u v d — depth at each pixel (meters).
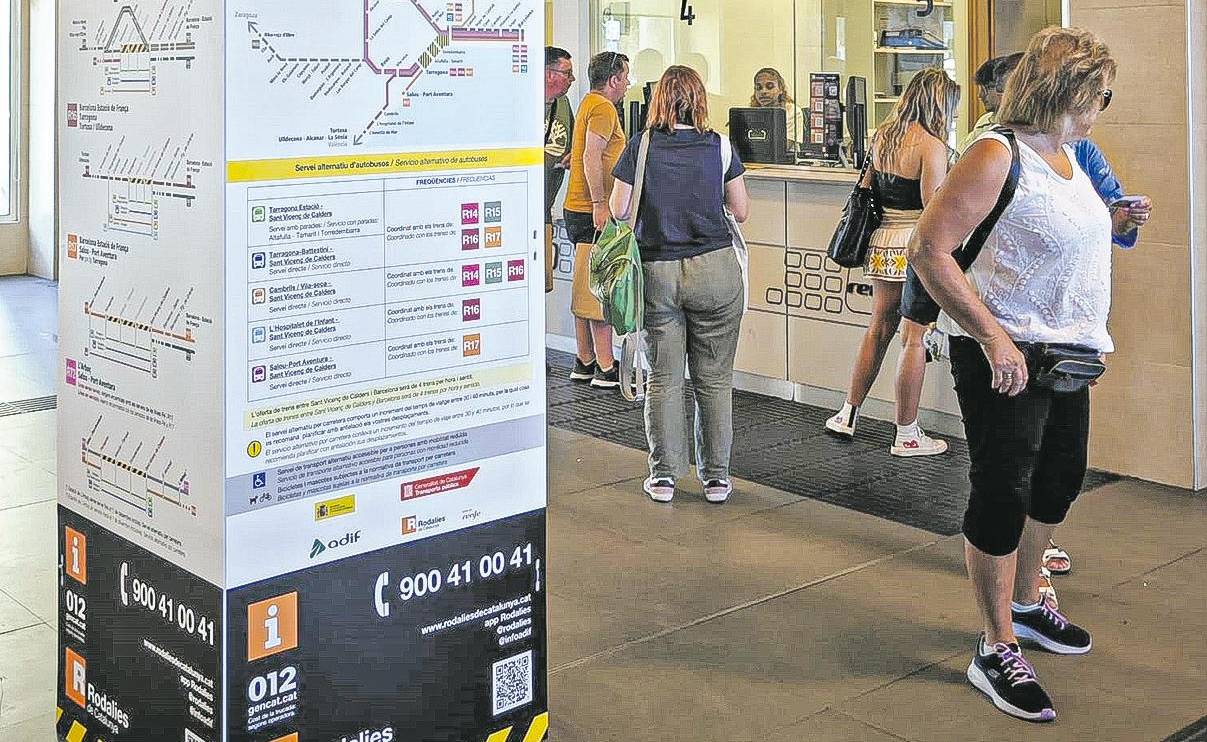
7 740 3.20
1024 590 3.70
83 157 2.87
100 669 3.00
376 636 2.79
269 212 2.49
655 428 5.16
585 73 7.78
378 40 2.61
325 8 2.52
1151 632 3.84
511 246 2.93
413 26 2.67
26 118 10.96
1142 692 3.46
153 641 2.78
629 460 5.81
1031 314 3.23
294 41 2.48
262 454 2.55
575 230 7.14
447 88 2.75
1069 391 3.25
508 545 3.04
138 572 2.81
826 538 4.72
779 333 6.83
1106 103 3.18
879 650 3.75
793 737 3.23
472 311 2.87
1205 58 4.97
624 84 6.79
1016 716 3.32
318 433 2.63
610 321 4.95
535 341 3.02
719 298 4.97
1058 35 3.16
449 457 2.88
